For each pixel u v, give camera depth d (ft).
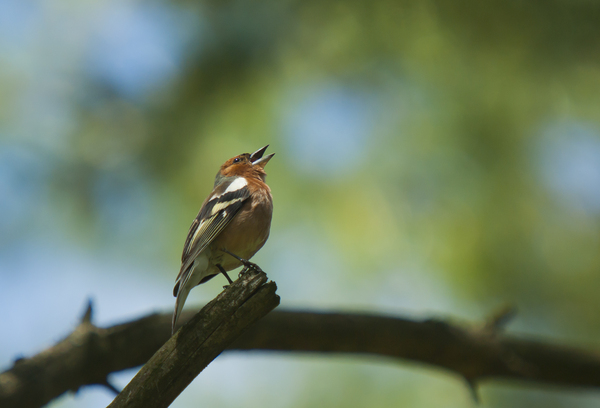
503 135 35.04
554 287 34.60
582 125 35.19
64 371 25.53
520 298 34.83
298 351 29.86
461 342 30.99
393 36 34.94
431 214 35.88
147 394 17.78
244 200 26.58
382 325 30.35
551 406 35.35
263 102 34.81
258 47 33.99
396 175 36.55
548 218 35.01
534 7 33.09
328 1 33.96
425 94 36.14
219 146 34.35
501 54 34.27
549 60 33.86
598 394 35.12
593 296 34.35
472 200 35.40
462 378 31.91
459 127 35.50
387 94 36.45
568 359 32.48
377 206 36.17
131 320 27.66
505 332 32.65
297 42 34.47
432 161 36.17
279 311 29.50
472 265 34.91
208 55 33.83
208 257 26.30
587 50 33.50
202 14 34.22
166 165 33.63
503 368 31.65
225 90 33.81
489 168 35.17
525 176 35.17
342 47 35.27
